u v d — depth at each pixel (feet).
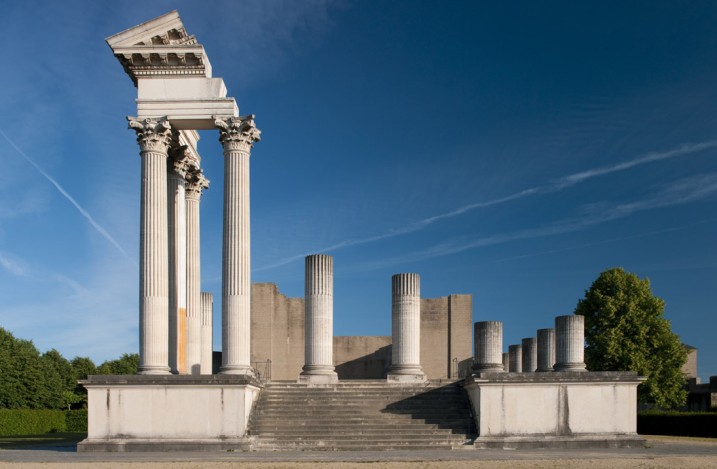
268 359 178.60
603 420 95.66
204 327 134.31
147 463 74.49
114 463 74.74
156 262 100.22
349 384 108.78
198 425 90.79
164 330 100.01
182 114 103.76
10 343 239.91
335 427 94.58
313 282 117.80
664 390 175.11
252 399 97.50
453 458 77.36
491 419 94.27
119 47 103.14
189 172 121.29
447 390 107.14
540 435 94.53
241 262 100.73
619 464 73.41
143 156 102.47
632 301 180.34
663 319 179.83
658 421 148.87
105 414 91.20
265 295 181.68
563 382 95.71
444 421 98.27
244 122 102.73
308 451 87.76
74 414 214.48
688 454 83.97
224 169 103.14
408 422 97.09
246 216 102.37
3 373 226.17
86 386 91.35
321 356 116.16
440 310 188.96
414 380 117.80
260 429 94.02
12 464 74.43
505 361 179.52
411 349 120.98
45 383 242.37
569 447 93.45
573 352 127.13
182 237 115.85
